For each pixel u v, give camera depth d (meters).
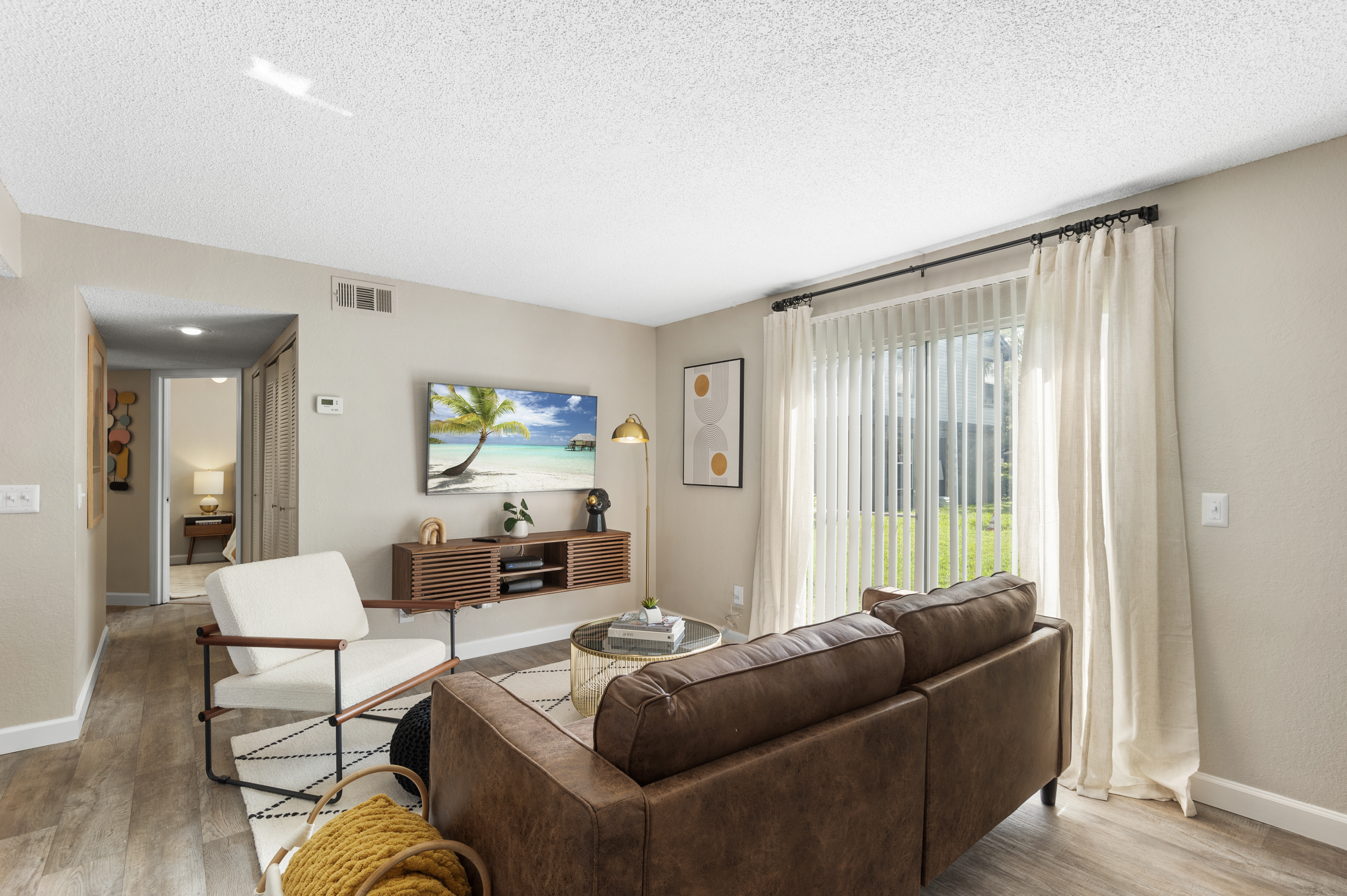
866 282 3.54
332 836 1.39
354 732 2.94
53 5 1.50
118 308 3.35
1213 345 2.40
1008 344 2.99
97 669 3.68
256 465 5.08
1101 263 2.59
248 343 4.41
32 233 2.83
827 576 3.77
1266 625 2.28
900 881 1.57
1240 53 1.71
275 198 2.68
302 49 1.69
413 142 2.21
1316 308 2.19
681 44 1.68
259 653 2.48
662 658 2.74
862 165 2.39
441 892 1.26
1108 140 2.19
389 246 3.29
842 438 3.72
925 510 3.28
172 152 2.27
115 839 2.09
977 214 2.85
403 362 3.90
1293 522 2.22
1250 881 1.92
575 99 1.95
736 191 2.62
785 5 1.53
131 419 5.46
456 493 4.05
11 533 2.75
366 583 3.77
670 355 4.96
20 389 2.78
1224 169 2.39
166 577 5.53
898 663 1.60
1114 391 2.55
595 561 4.40
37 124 2.06
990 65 1.77
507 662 4.03
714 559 4.55
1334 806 2.13
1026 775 2.04
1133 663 2.48
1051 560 2.76
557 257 3.45
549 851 1.12
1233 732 2.34
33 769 2.55
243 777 2.50
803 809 1.34
